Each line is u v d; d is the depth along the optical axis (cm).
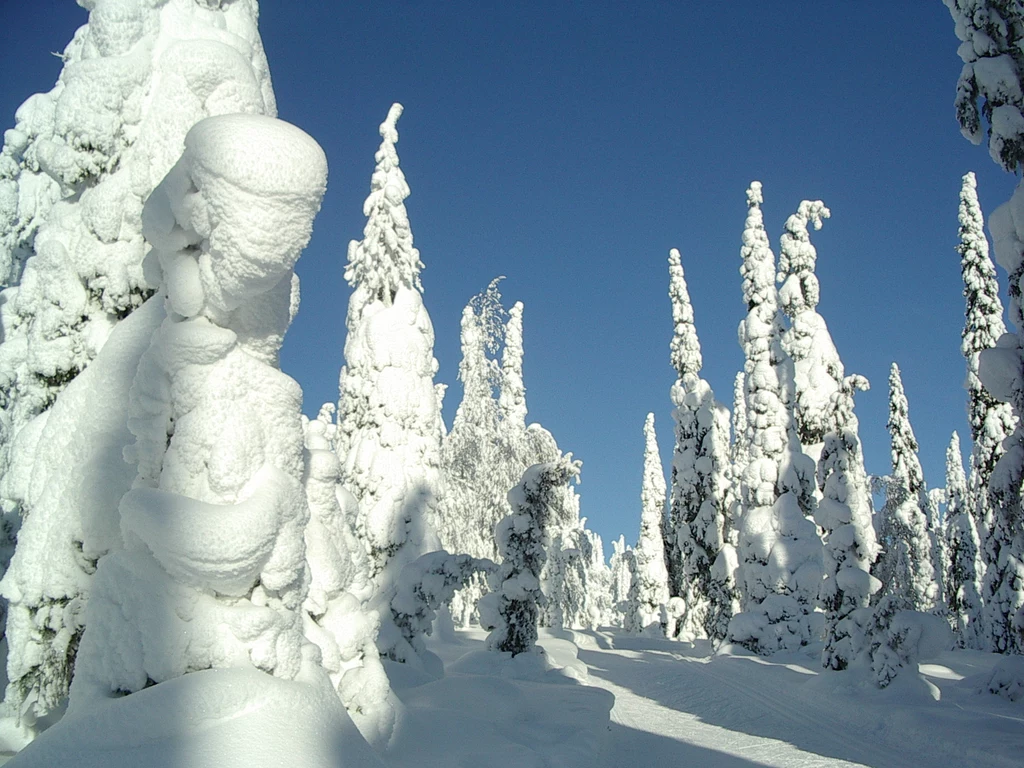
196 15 784
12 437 859
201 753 429
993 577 2469
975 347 2681
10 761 444
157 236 529
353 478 1800
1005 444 1573
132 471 597
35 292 811
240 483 512
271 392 546
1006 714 1246
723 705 1491
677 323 3316
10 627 600
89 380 634
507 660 1452
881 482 3109
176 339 518
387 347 1872
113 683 480
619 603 6831
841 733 1206
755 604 2377
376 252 1970
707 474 3073
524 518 1562
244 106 720
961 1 1400
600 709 1008
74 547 597
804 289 2939
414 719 684
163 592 486
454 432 3366
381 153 2044
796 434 2480
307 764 445
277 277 513
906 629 1410
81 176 743
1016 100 1347
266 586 514
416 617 1191
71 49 849
